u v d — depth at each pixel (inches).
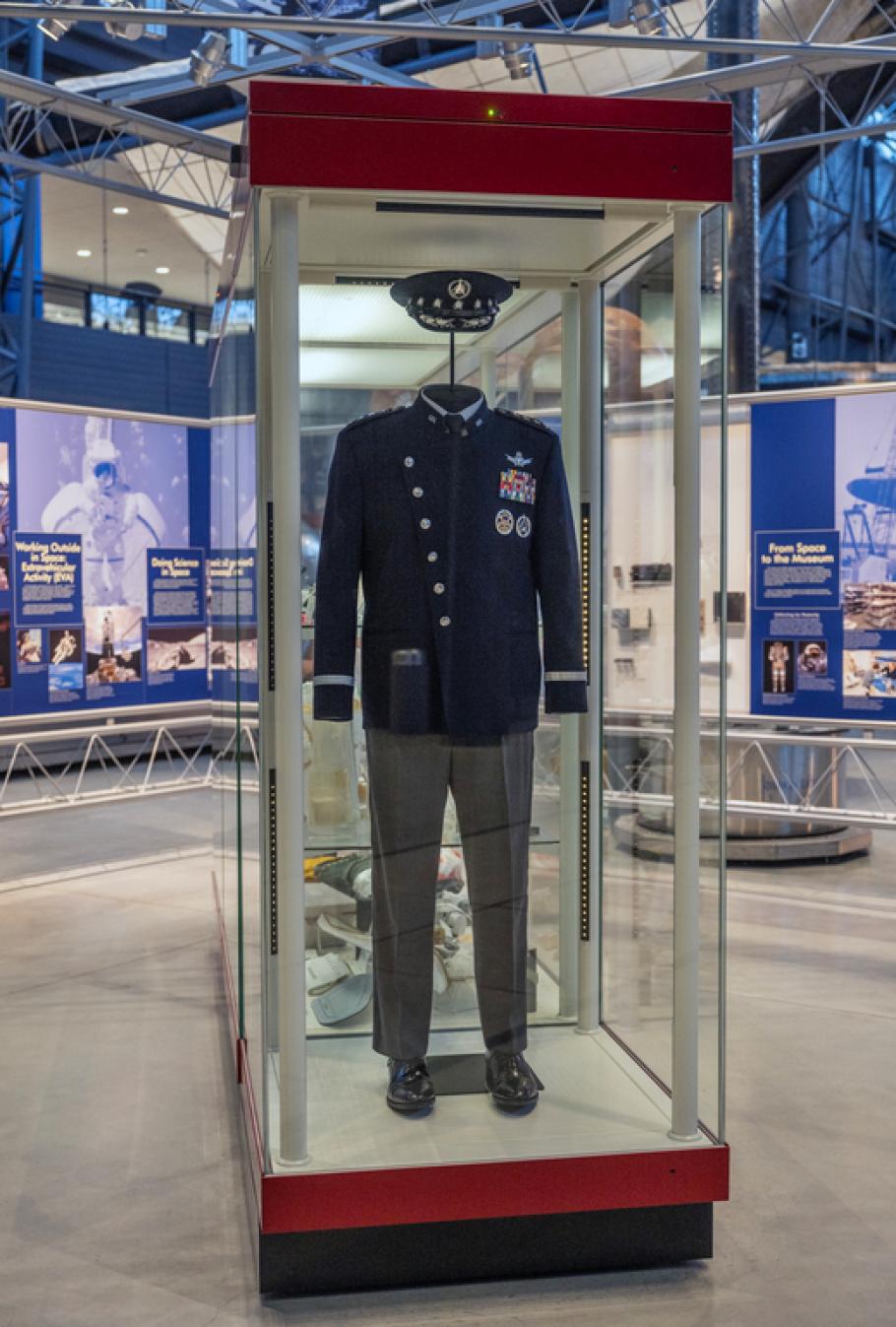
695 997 92.7
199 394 514.9
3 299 454.9
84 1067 138.3
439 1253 90.4
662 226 93.7
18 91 312.0
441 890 95.0
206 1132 120.0
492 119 87.4
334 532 92.5
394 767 93.7
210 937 196.4
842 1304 88.0
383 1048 93.7
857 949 187.9
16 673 242.4
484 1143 91.6
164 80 323.3
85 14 228.4
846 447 216.4
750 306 423.8
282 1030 88.6
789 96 475.8
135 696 260.7
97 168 470.0
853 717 220.4
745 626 229.0
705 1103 93.0
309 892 91.7
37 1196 106.3
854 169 573.3
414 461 93.6
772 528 224.4
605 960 103.7
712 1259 94.5
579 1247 92.0
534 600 97.4
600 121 88.4
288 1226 87.5
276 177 85.6
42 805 248.5
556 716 103.5
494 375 98.6
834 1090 130.9
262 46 311.9
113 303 495.2
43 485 243.8
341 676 92.3
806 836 253.4
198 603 269.7
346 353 92.5
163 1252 96.1
